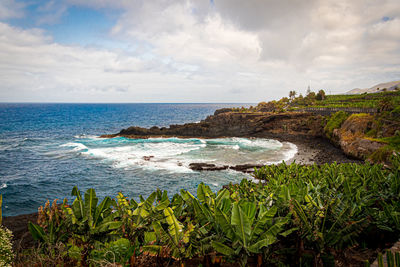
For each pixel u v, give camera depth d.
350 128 39.44
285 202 5.54
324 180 8.26
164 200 5.66
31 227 4.75
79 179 25.80
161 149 42.81
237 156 36.38
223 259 4.98
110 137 58.12
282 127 59.91
